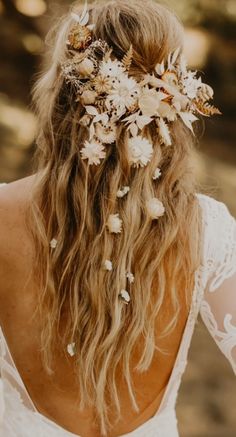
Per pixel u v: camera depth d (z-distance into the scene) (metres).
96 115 1.42
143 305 1.44
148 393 1.52
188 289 1.48
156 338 1.48
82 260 1.43
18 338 1.48
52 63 1.50
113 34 1.43
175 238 1.45
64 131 1.45
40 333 1.47
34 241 1.45
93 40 1.44
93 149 1.41
